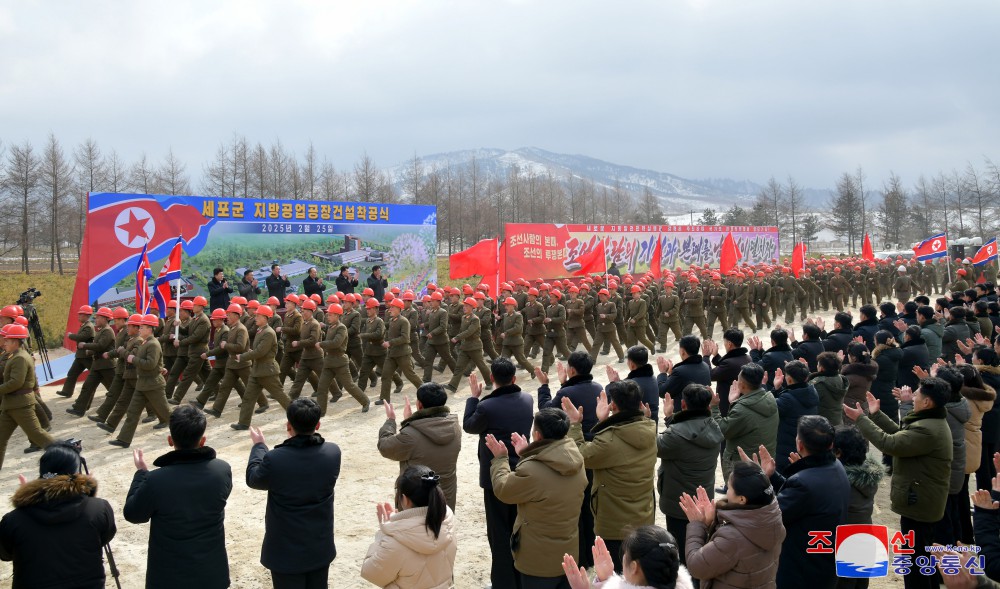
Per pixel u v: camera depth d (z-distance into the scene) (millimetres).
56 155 32719
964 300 13852
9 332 8406
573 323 16484
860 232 61312
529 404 5863
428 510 3623
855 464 4523
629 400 4934
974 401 6051
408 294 15406
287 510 4391
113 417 10227
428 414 5309
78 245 35531
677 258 31609
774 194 69312
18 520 3701
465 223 50656
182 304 11984
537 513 4371
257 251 18438
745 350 7777
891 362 8617
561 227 25469
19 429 10828
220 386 11234
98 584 3928
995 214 52562
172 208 16438
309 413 4504
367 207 20969
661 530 2898
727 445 6090
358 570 6141
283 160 40188
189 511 4086
